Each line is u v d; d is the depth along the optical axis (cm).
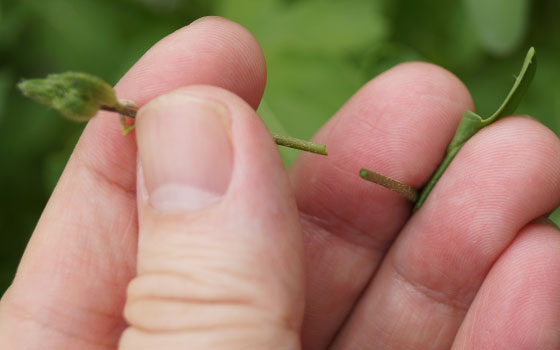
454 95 18
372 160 18
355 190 18
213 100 15
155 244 15
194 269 15
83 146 17
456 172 18
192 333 14
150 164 15
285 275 15
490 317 17
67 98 14
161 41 18
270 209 15
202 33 17
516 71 22
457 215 18
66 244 17
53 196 17
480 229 18
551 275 17
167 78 17
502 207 17
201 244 15
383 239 19
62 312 17
